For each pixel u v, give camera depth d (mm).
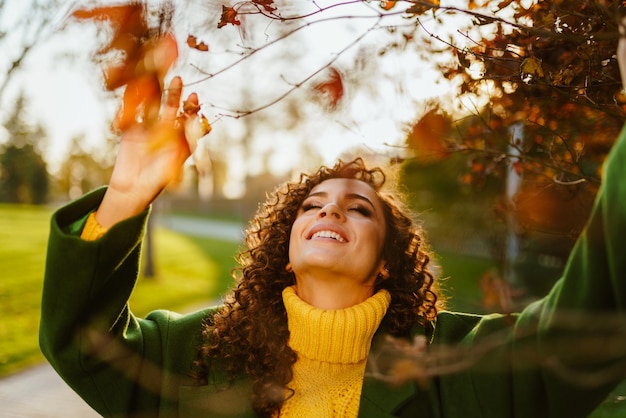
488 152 2350
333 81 1734
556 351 1382
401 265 2238
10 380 5613
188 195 52094
